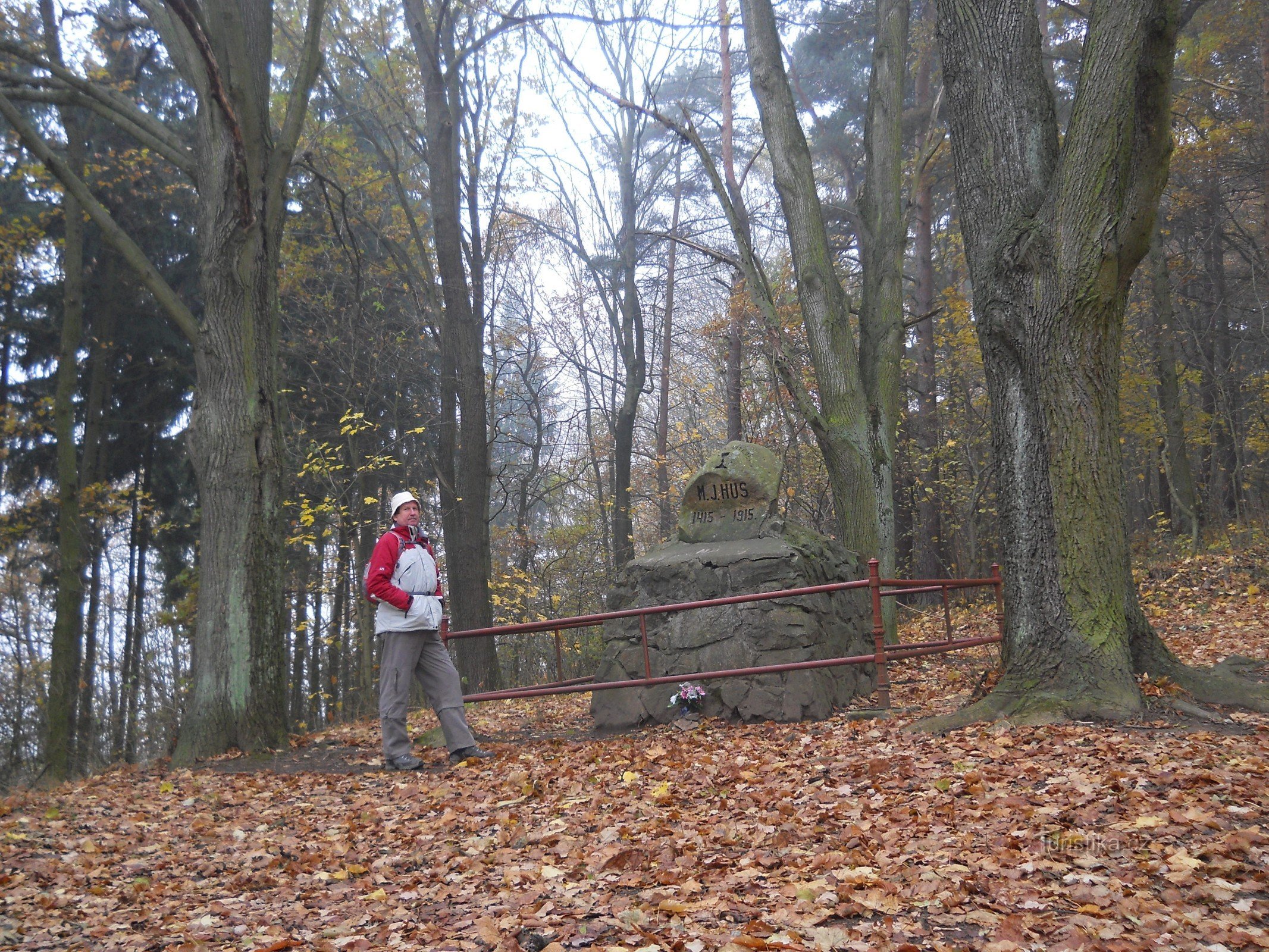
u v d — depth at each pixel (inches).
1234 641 427.5
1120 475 265.7
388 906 158.7
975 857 152.3
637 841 179.9
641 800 216.7
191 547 898.7
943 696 350.6
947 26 293.3
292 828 225.9
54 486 807.7
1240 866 139.9
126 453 849.5
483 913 147.7
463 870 176.1
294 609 959.0
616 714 350.3
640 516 1305.4
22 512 768.3
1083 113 254.7
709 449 1157.1
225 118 344.8
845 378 485.4
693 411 1230.9
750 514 376.5
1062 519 261.7
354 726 447.5
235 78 364.5
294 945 140.6
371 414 827.4
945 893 137.5
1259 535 645.3
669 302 1111.6
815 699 323.6
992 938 123.0
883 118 514.3
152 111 802.2
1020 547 273.3
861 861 155.2
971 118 287.7
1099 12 251.9
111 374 819.4
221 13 362.9
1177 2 240.2
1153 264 724.0
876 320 510.9
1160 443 818.2
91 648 807.1
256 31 382.9
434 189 620.7
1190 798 172.4
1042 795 185.6
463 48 616.1
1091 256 255.6
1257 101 756.0
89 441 775.1
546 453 1256.8
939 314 787.4
